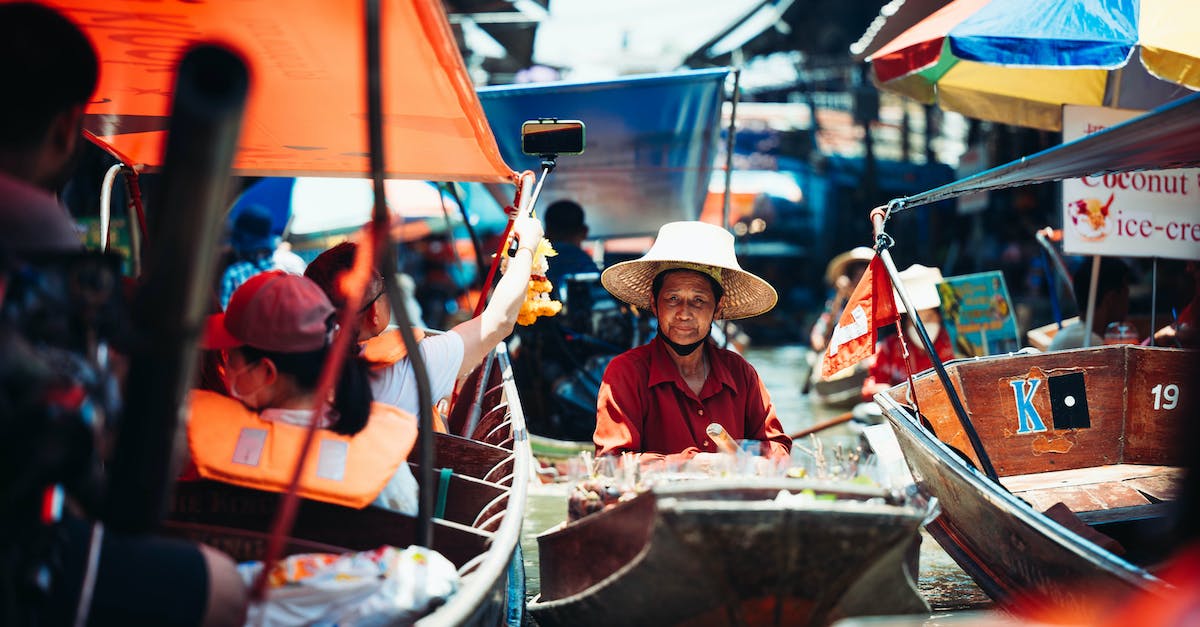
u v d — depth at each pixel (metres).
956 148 25.45
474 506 3.70
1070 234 6.64
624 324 7.36
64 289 2.07
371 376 3.36
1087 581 3.23
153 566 2.19
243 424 2.90
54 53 2.19
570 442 7.13
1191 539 2.30
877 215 4.59
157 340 1.96
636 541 2.92
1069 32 5.48
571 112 7.97
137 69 3.78
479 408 4.79
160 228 1.92
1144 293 11.09
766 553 2.61
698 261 4.29
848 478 3.19
